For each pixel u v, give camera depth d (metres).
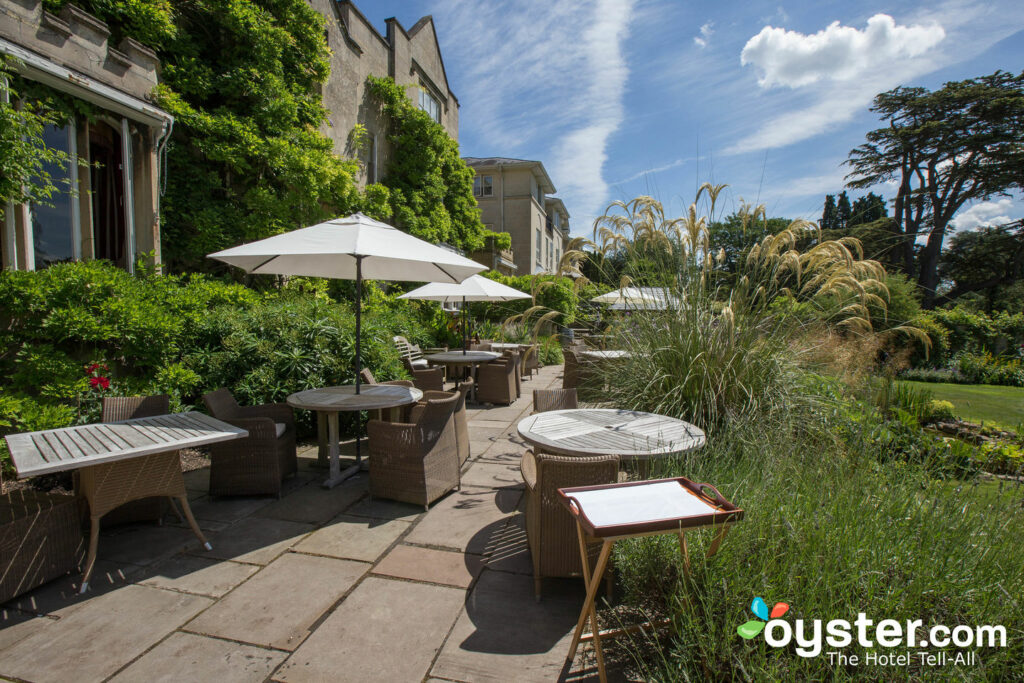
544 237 28.67
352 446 4.65
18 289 3.71
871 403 4.21
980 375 12.92
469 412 6.43
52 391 3.70
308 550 2.65
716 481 2.55
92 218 5.50
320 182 8.48
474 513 3.16
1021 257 27.09
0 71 4.11
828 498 2.13
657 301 4.11
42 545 2.20
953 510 2.09
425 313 12.57
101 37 5.36
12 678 1.68
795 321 4.05
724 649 1.54
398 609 2.13
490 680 1.71
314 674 1.72
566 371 6.53
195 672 1.72
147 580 2.33
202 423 2.79
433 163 13.65
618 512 1.62
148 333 4.26
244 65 7.70
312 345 4.98
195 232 7.21
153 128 6.20
